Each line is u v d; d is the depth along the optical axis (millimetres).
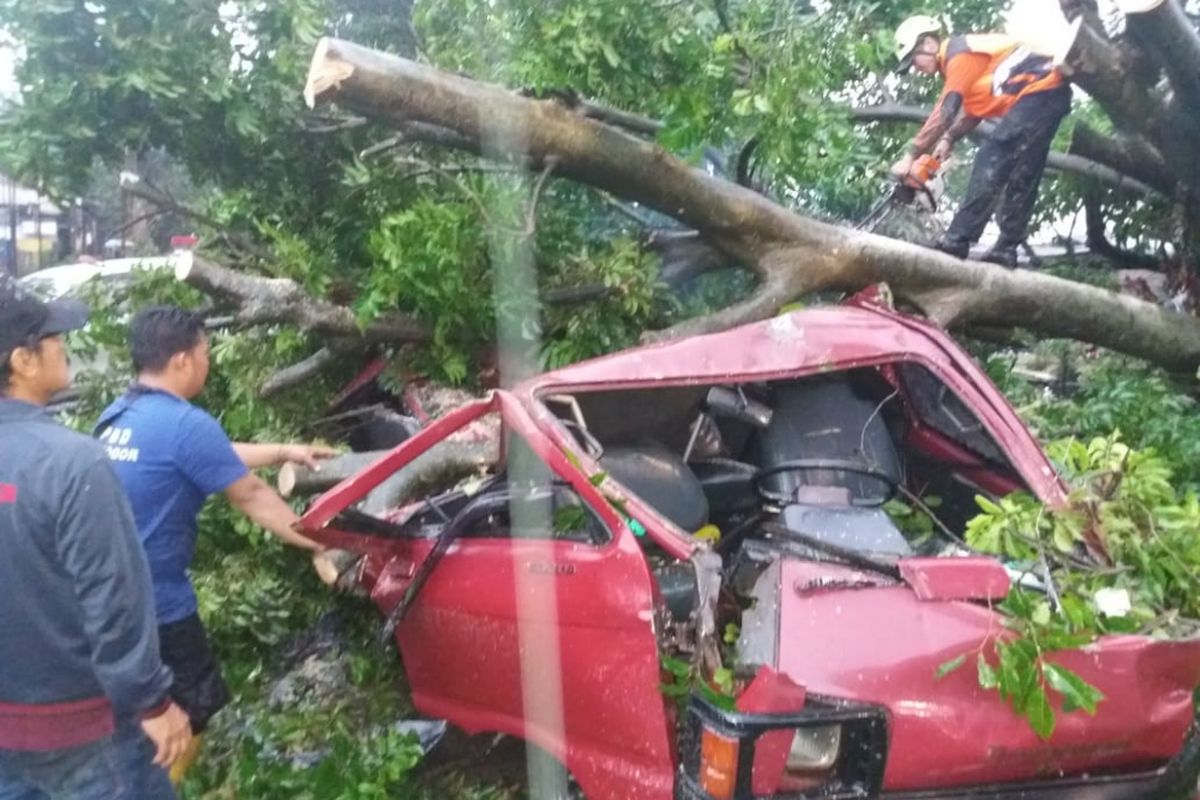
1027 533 2867
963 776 2404
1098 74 4707
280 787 3127
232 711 3670
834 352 3275
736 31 4160
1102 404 4906
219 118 4695
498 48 3932
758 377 3217
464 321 4230
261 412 4551
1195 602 2773
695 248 4699
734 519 3570
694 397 3586
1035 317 4730
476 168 4148
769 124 4160
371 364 4730
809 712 2316
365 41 5293
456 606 3178
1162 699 2523
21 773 2314
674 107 4117
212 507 4008
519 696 3051
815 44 4367
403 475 3801
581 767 2832
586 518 3082
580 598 2766
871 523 3061
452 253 3918
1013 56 4668
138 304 4566
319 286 4355
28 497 2143
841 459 3393
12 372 2289
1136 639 2527
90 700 2271
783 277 4422
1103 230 6316
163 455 2891
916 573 2570
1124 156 5555
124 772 2338
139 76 4262
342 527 3301
